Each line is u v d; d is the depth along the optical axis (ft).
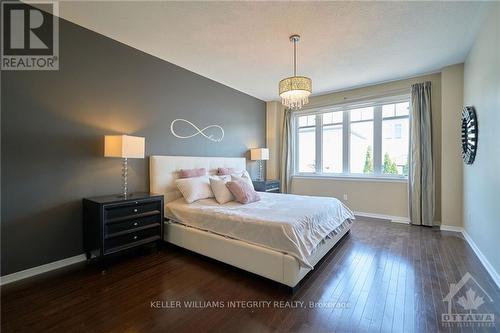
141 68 10.37
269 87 15.53
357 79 13.84
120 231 8.22
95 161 8.91
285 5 7.18
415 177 13.11
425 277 7.23
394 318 5.36
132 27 8.48
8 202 6.98
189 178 10.98
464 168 11.23
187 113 12.55
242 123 16.61
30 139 7.37
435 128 12.99
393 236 11.21
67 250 8.18
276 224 6.95
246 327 5.09
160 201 9.50
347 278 7.22
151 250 9.70
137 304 5.92
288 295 6.33
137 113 10.27
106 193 9.25
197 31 8.70
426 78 13.19
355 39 9.23
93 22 8.18
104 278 7.27
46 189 7.70
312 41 9.38
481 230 8.57
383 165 15.02
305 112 17.78
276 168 18.95
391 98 14.30
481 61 8.45
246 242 7.46
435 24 8.21
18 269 7.15
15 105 7.09
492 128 7.38
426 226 12.86
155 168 10.61
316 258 7.67
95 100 8.87
